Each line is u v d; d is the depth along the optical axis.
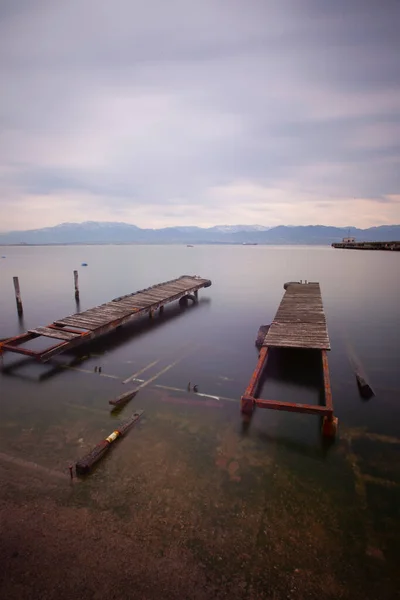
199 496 7.12
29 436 9.41
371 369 15.22
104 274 58.00
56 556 5.72
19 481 7.55
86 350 17.47
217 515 6.62
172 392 12.35
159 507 6.80
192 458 8.40
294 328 16.30
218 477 7.73
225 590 5.19
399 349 18.05
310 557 5.77
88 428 9.80
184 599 5.05
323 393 12.77
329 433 9.39
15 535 6.13
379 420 10.66
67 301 32.53
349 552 5.89
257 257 112.81
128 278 52.06
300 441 9.28
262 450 8.84
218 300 32.66
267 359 16.17
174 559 5.68
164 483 7.49
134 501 6.95
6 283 44.75
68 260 95.81
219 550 5.86
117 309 20.94
